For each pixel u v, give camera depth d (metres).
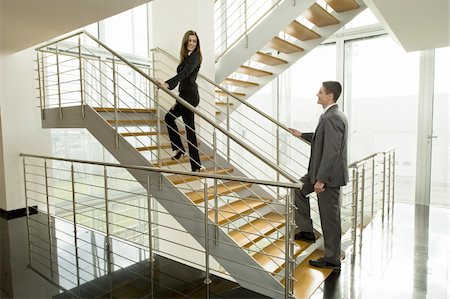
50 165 4.22
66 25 2.84
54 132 4.37
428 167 4.29
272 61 3.93
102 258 2.62
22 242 2.99
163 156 3.48
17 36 3.15
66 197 4.56
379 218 3.73
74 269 2.42
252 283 2.16
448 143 4.13
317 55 5.06
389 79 4.53
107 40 4.74
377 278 2.24
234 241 2.25
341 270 2.36
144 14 5.23
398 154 4.55
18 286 2.18
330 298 1.99
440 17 2.76
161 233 4.09
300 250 2.48
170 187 2.55
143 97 5.11
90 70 4.47
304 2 3.21
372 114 4.72
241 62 3.68
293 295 1.95
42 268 2.44
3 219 3.72
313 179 2.36
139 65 5.05
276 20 3.40
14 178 3.91
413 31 3.16
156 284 2.20
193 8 3.48
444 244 2.87
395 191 4.60
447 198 4.20
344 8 3.42
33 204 4.08
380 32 4.45
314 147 2.35
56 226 3.47
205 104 3.58
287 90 5.47
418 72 4.28
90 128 2.96
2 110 3.79
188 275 2.33
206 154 3.54
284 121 5.58
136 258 2.62
